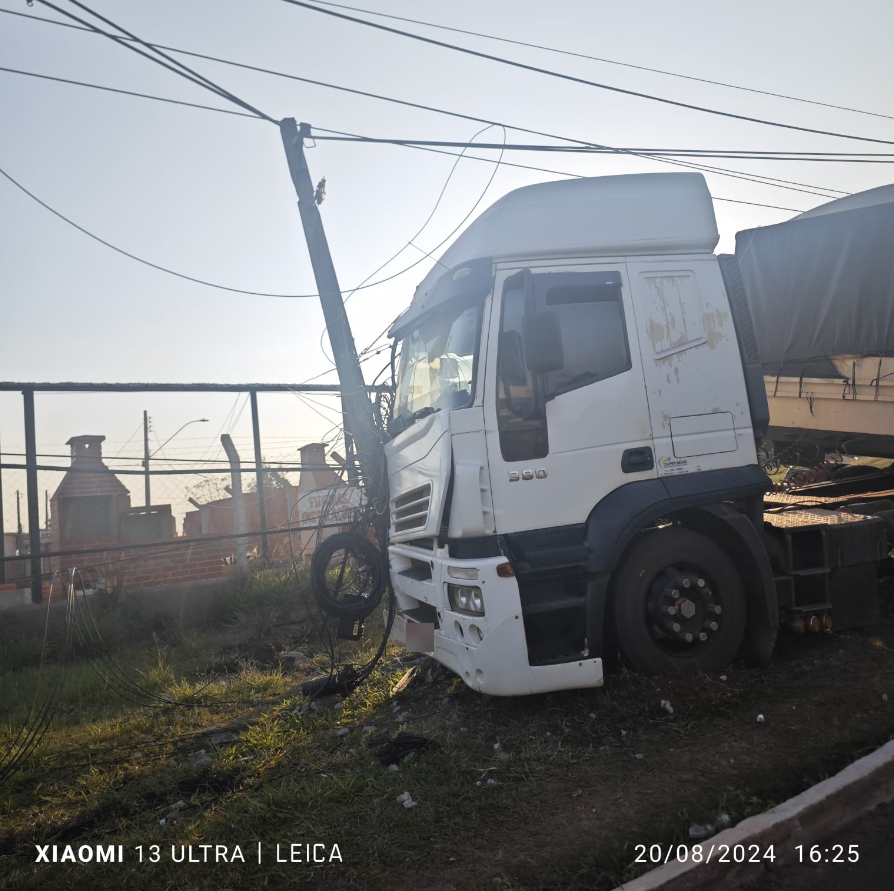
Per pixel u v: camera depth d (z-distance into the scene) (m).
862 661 5.67
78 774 5.22
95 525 9.84
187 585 9.79
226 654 8.31
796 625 5.89
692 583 5.36
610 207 5.57
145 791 4.78
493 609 4.80
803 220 8.63
